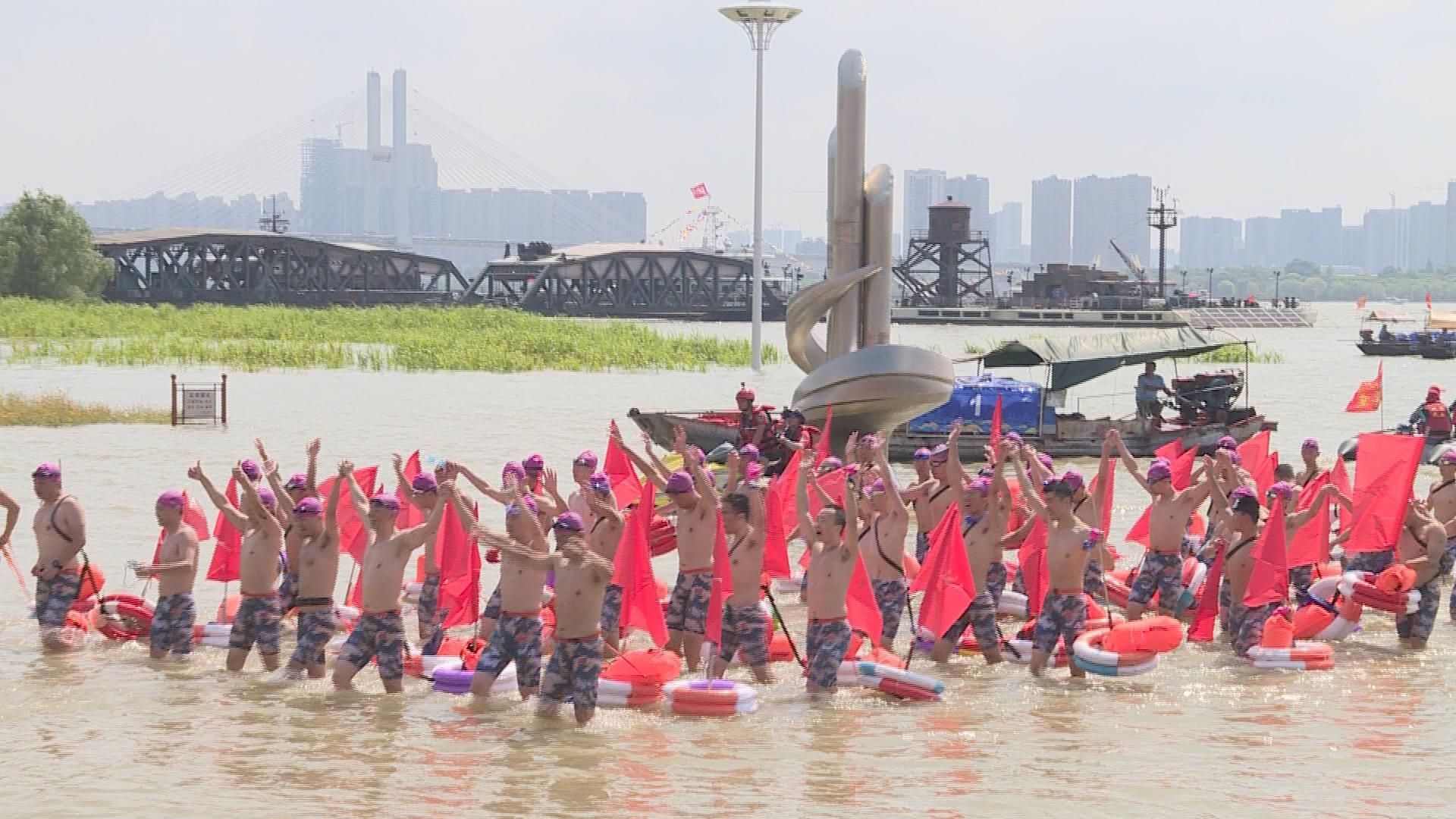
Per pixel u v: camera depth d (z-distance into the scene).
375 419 48.31
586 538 18.28
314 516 16.78
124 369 72.19
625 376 72.81
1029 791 13.16
